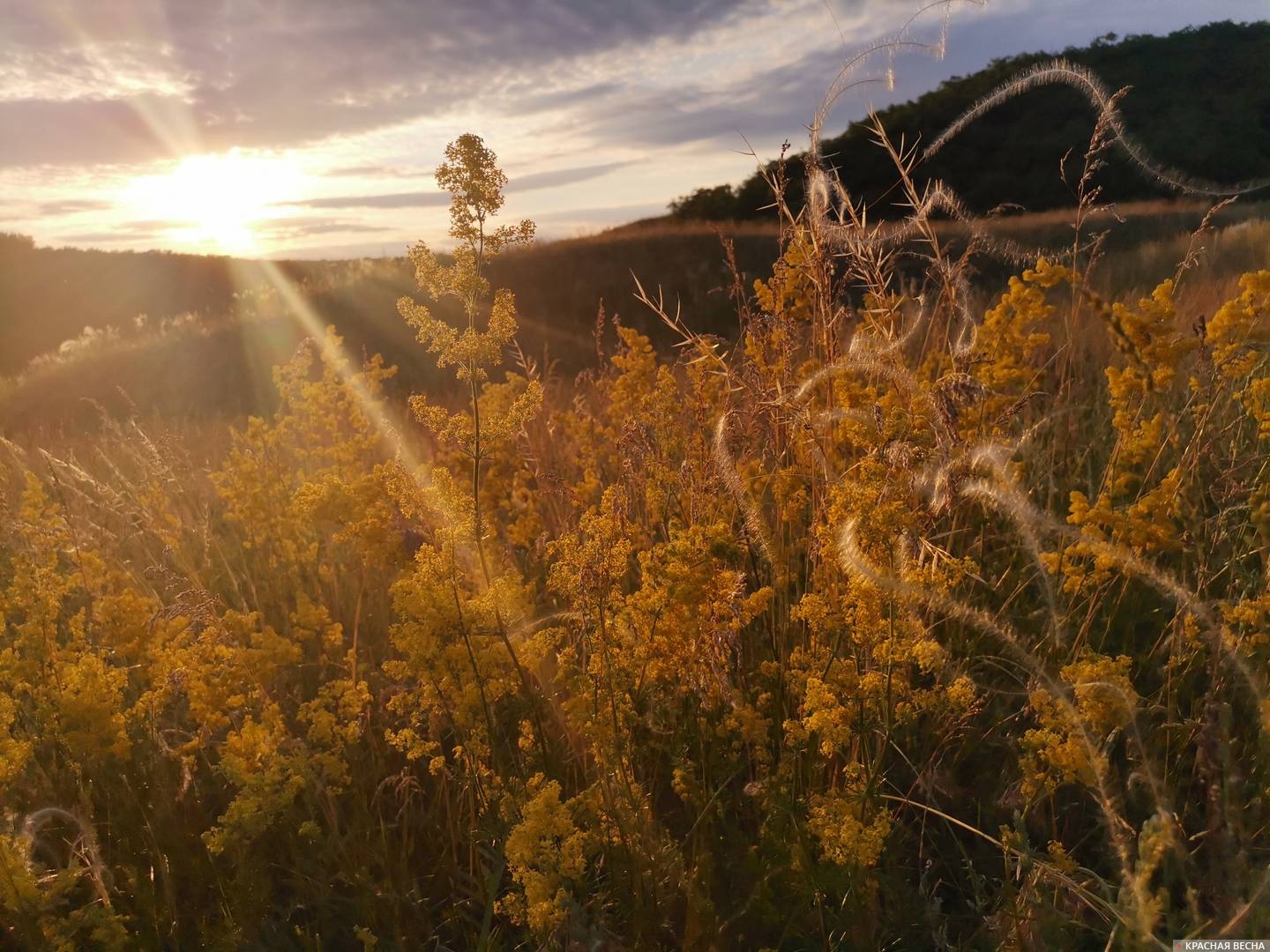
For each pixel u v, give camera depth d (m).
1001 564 3.55
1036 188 40.00
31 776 2.77
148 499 5.08
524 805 2.02
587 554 2.25
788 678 2.50
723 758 2.44
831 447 3.07
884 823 1.98
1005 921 2.05
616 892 2.24
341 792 2.47
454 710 2.37
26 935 2.11
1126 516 2.85
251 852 2.55
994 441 3.19
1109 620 2.89
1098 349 5.76
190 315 25.61
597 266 23.98
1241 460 3.25
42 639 2.64
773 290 3.58
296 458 5.37
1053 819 2.29
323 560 4.57
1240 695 2.52
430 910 2.42
